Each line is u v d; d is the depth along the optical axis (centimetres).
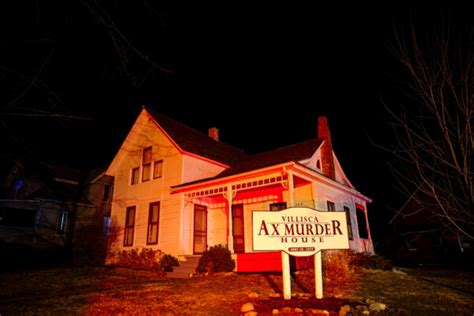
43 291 935
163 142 1730
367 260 1242
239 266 1267
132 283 1049
